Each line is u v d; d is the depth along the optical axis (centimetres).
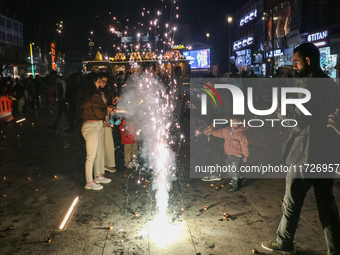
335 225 257
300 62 264
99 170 501
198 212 386
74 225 354
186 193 453
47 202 427
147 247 305
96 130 465
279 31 3428
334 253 257
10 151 737
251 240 316
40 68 7331
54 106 1986
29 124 1195
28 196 451
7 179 530
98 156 493
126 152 577
